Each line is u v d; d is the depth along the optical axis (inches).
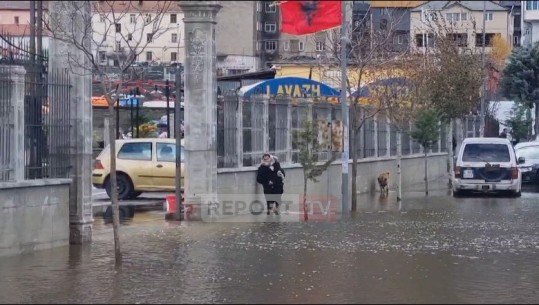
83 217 984.9
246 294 700.0
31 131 914.1
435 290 716.7
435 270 816.9
